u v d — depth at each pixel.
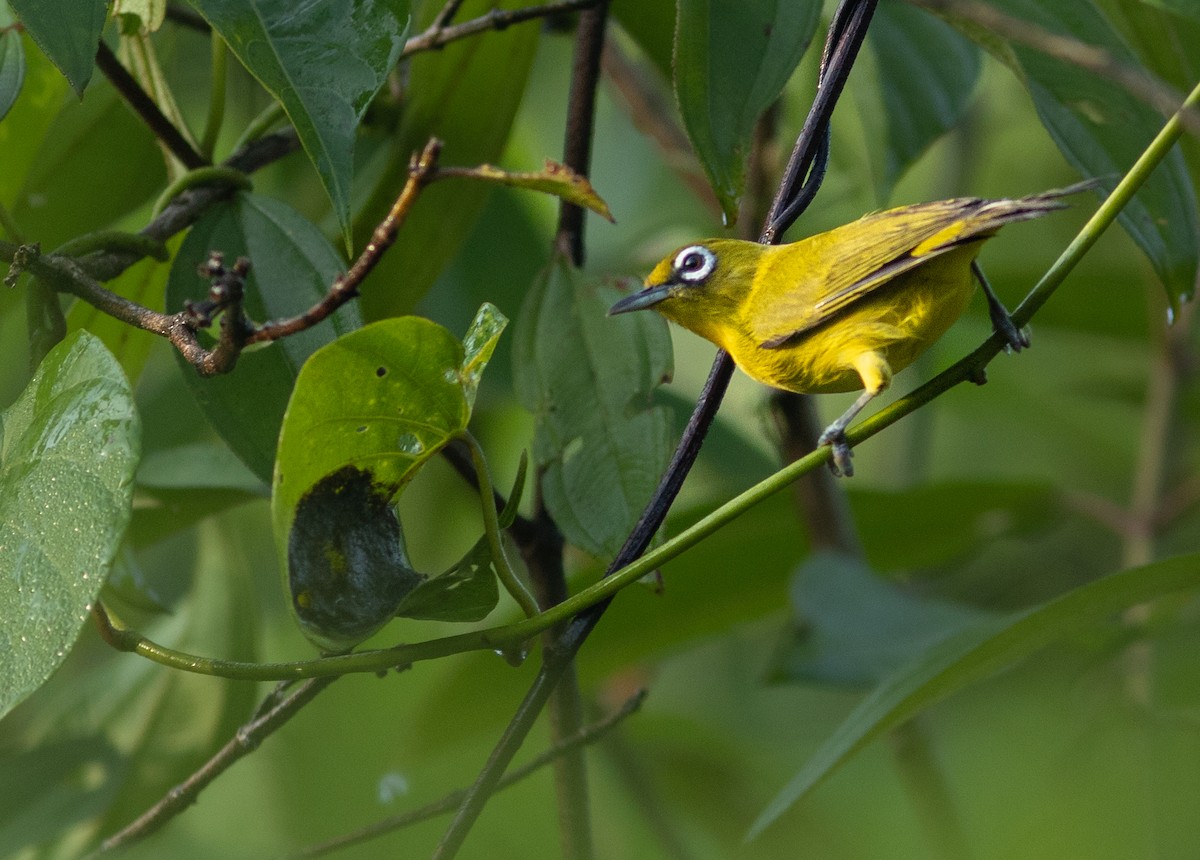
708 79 3.87
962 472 4.30
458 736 4.02
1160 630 4.00
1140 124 3.90
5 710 3.80
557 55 4.16
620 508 3.91
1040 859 3.87
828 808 4.00
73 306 3.94
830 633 4.02
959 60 3.99
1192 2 3.89
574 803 3.92
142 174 3.98
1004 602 4.19
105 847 3.88
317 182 4.03
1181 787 3.90
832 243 3.92
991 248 4.17
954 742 4.00
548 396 3.93
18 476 3.82
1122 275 4.10
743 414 4.13
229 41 3.84
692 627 4.07
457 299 4.09
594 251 4.15
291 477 3.83
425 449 3.84
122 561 3.95
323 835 3.99
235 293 3.83
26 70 3.90
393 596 3.84
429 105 3.97
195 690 3.99
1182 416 4.12
